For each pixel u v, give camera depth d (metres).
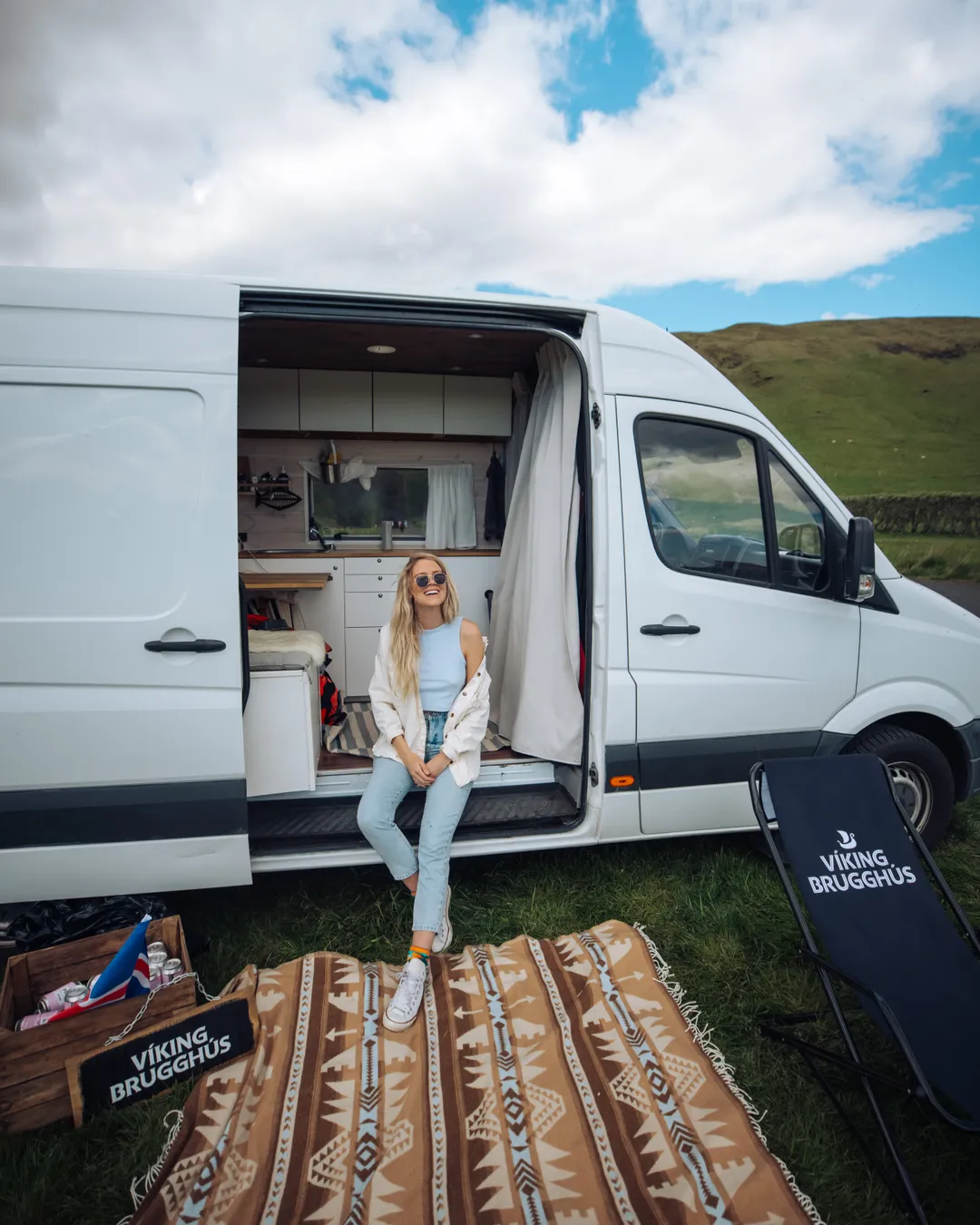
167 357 2.34
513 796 3.18
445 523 4.89
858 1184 1.84
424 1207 1.69
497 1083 2.06
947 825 3.43
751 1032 2.35
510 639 3.57
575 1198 1.72
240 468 4.65
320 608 4.59
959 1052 1.93
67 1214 1.72
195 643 2.38
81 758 2.34
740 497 3.04
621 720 2.86
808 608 3.09
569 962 2.59
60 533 2.28
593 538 2.83
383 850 2.57
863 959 2.13
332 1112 1.95
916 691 3.27
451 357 4.05
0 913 2.52
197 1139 1.86
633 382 2.87
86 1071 1.91
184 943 2.35
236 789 2.46
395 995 2.32
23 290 2.23
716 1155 1.84
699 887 3.15
